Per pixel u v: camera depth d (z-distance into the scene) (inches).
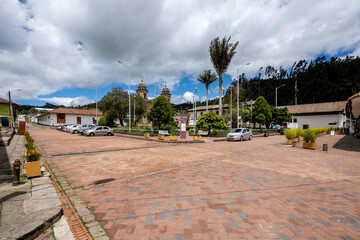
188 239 106.3
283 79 3016.7
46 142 618.8
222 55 960.9
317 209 143.1
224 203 154.6
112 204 153.4
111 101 1384.1
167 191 182.1
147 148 497.4
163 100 930.7
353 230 114.7
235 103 1312.7
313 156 375.6
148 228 118.1
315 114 1449.3
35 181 192.7
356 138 774.5
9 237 97.4
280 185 198.2
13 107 1149.1
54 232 112.3
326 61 2674.7
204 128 856.3
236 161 325.4
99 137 854.5
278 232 113.1
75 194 174.9
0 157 324.2
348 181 211.5
